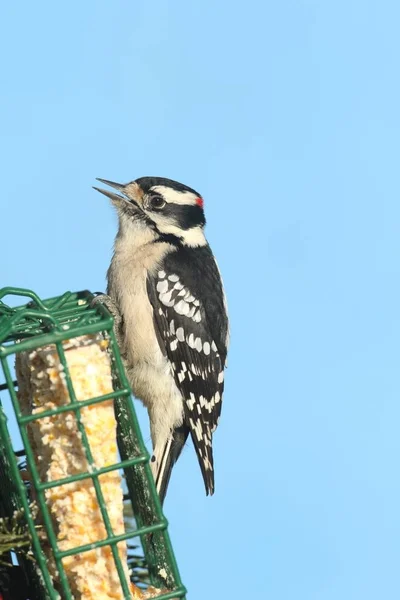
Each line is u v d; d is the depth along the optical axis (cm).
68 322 938
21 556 931
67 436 888
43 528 884
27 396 934
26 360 917
